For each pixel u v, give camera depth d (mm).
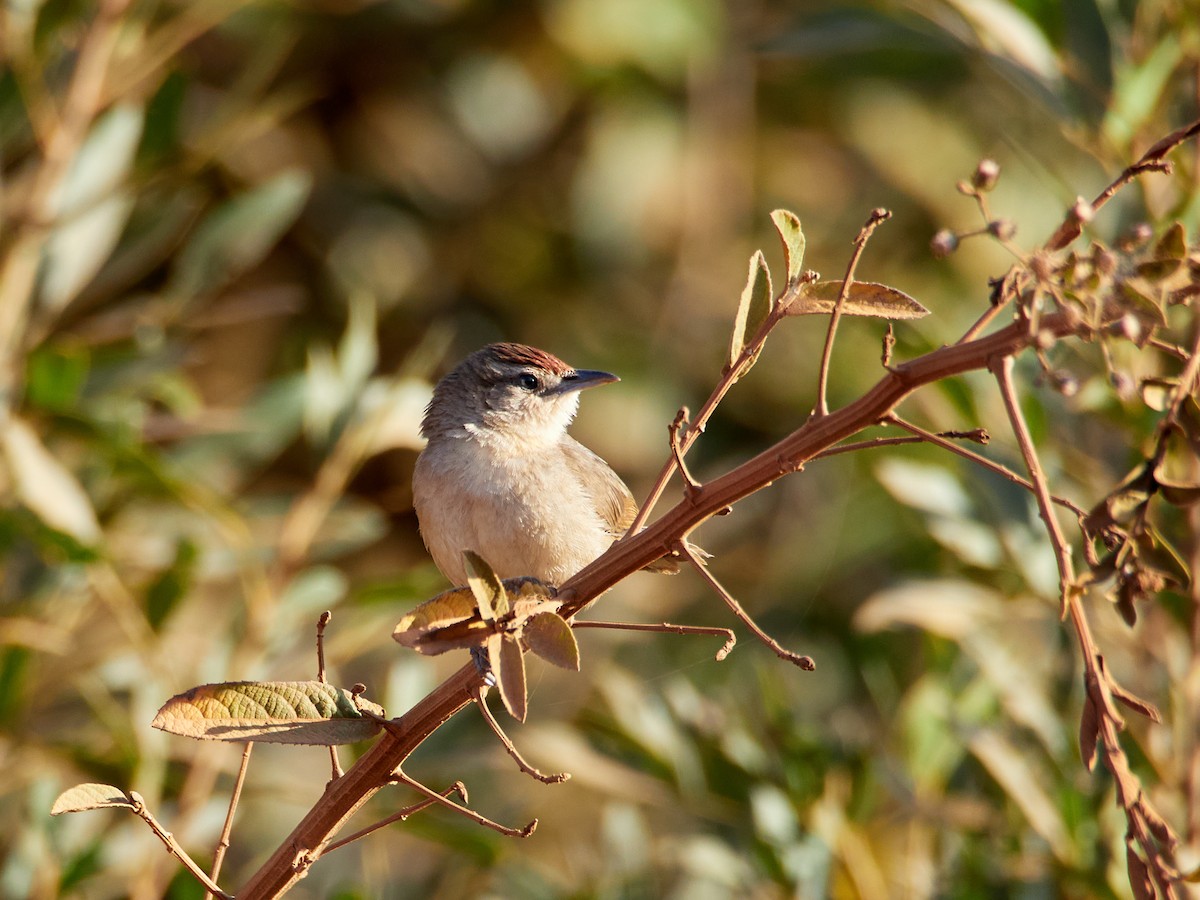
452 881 11664
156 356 10484
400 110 16891
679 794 10008
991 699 9820
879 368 15859
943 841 9664
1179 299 4535
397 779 5559
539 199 17141
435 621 5074
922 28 11312
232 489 11969
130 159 10742
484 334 16766
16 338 10156
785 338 16812
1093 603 8852
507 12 16703
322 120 16875
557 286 17047
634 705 10242
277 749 13969
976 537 9500
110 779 9609
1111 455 9875
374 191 16891
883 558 14352
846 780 10359
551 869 12945
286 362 16125
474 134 16938
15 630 9984
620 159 16578
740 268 16984
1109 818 8711
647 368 16641
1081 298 4422
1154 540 4586
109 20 10586
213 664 9883
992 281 4676
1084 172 14820
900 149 16375
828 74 16484
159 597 9656
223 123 11102
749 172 17000
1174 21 8820
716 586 5227
